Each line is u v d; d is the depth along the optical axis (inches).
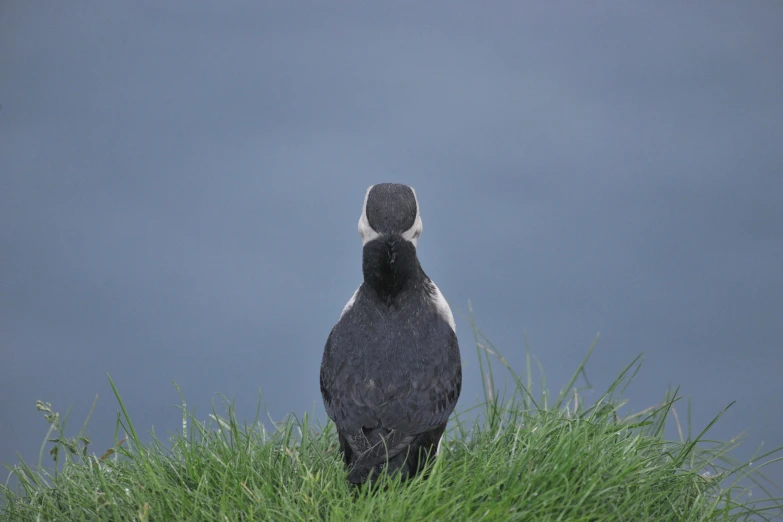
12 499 416.8
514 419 457.1
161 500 395.5
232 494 401.1
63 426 432.1
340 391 420.5
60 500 415.5
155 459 428.1
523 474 399.5
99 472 410.6
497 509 367.2
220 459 425.7
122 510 398.0
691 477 412.2
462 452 450.0
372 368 418.6
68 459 434.6
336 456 444.1
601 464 402.3
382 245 423.8
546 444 420.5
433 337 428.5
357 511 381.1
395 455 404.2
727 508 391.2
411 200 434.6
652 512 396.5
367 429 411.2
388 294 431.2
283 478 423.8
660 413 458.6
